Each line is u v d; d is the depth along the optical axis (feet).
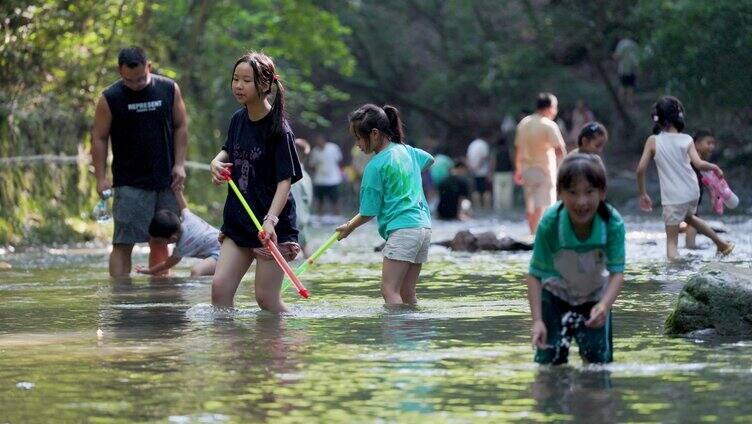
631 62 163.12
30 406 25.95
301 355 31.86
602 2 157.28
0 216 76.89
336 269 59.98
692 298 34.83
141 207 55.98
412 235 43.70
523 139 83.25
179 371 29.76
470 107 200.85
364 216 44.16
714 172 62.34
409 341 34.09
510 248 72.79
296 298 45.85
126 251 56.90
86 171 85.51
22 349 33.65
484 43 193.06
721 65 118.01
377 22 201.16
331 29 133.18
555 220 28.96
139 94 55.42
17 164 79.30
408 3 200.75
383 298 45.14
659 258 62.03
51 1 83.46
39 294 48.52
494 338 34.45
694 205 62.44
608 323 29.71
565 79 178.70
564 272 29.30
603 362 29.78
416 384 27.73
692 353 31.30
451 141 200.44
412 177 44.52
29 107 83.61
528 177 83.15
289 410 25.32
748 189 135.95
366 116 44.47
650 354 31.17
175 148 56.54
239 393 27.02
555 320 29.68
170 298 46.52
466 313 40.40
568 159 28.60
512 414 24.67
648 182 152.66
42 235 78.48
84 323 39.17
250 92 40.88
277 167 41.01
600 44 164.14
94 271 59.41
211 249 56.44
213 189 105.09
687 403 25.36
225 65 123.13
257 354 32.14
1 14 82.02
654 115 62.85
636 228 92.43
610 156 166.81
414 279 44.45
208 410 25.40
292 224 41.81
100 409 25.61
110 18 90.27
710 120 138.82
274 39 144.15
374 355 31.65
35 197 80.18
